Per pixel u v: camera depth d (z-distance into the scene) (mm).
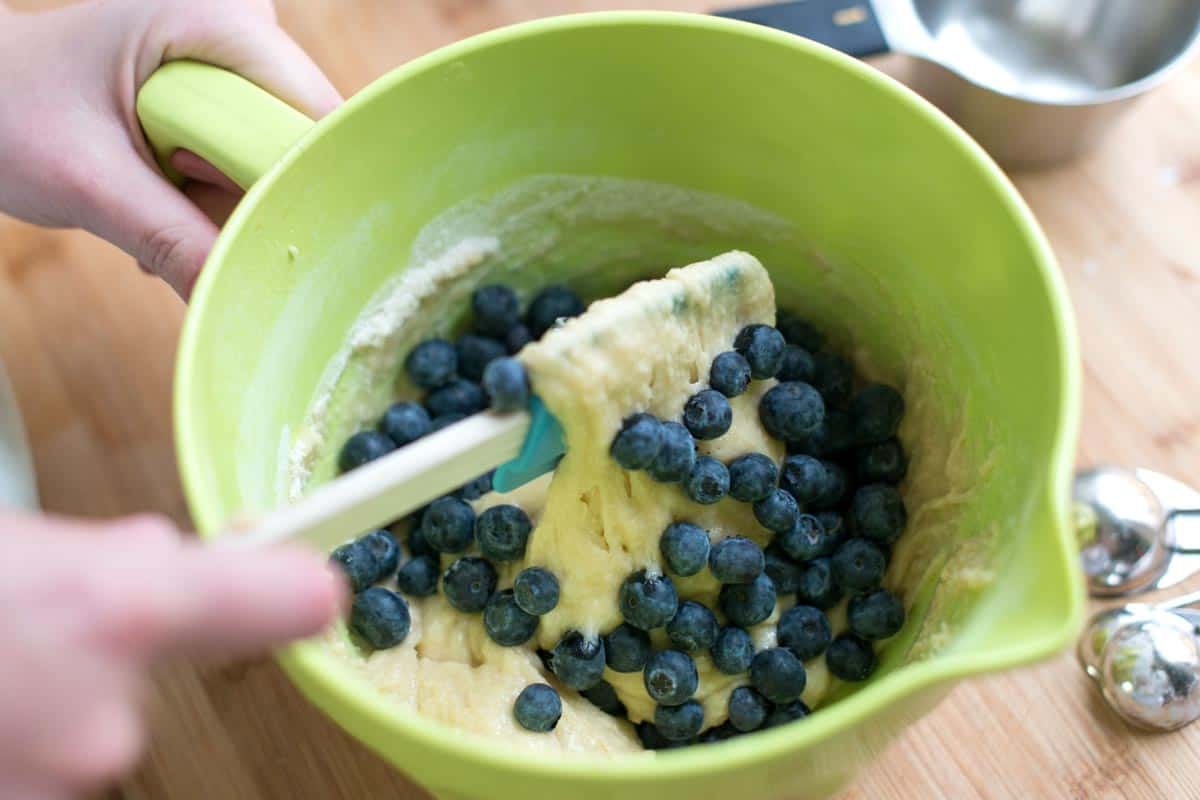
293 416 409
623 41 398
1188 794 410
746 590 396
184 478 332
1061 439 331
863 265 427
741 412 409
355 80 530
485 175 425
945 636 364
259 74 412
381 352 438
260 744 423
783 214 432
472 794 327
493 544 397
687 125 419
